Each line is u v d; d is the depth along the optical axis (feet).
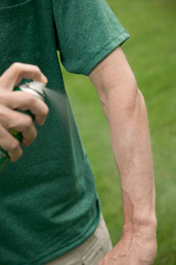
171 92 17.31
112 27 4.56
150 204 4.43
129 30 25.03
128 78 4.52
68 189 5.25
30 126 3.46
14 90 3.59
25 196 5.07
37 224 5.22
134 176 4.42
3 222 5.11
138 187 4.42
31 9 4.50
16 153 3.54
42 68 4.80
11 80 3.52
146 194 4.42
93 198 5.69
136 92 4.54
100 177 13.20
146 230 4.36
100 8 4.49
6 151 3.58
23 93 3.42
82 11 4.45
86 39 4.50
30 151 4.90
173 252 10.04
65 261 5.48
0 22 4.46
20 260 5.34
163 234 10.61
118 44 4.54
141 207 4.40
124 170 4.48
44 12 4.54
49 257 5.37
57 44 4.83
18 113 3.40
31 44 4.65
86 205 5.54
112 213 11.64
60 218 5.29
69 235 5.41
